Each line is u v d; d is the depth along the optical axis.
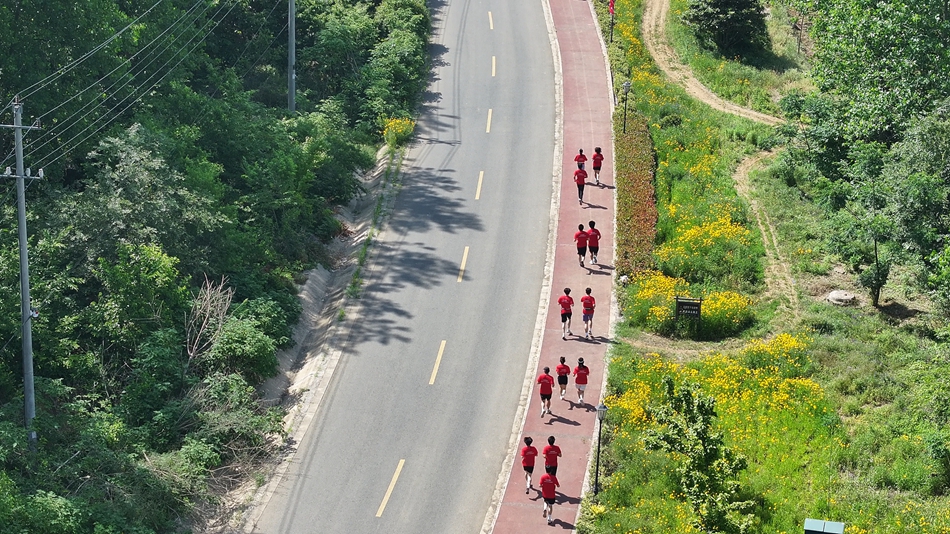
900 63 40.91
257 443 30.92
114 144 34.41
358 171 47.31
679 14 61.69
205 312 33.38
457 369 34.72
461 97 52.94
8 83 36.34
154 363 30.81
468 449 31.14
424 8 58.31
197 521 28.25
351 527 28.23
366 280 39.62
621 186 44.31
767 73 56.84
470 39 58.47
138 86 41.94
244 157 41.38
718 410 31.17
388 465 30.52
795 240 40.84
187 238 35.34
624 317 37.09
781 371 33.00
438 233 42.44
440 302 38.22
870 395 31.78
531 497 29.05
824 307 36.69
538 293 38.69
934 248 35.28
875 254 36.56
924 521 26.25
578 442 31.00
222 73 50.06
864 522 26.44
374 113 50.38
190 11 46.72
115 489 26.78
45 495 25.27
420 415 32.59
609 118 50.84
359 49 54.47
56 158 35.84
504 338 36.25
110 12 39.09
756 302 37.44
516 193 45.12
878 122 40.97
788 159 45.59
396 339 36.22
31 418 27.78
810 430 30.19
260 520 28.45
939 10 41.00
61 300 32.31
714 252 39.69
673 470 28.70
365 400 33.28
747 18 58.91
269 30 53.19
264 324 34.88
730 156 47.81
